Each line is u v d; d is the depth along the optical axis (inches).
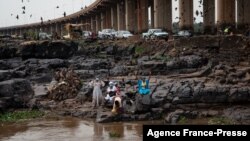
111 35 2132.1
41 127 792.3
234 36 1386.6
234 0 1995.6
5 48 1553.9
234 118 818.2
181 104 896.9
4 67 1423.5
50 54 1595.7
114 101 866.8
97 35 2143.2
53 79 1317.7
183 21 2378.2
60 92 1039.6
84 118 879.7
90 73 1322.6
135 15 3179.1
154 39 1706.4
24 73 1310.3
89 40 1808.6
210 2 2427.4
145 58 1444.4
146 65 1290.6
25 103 975.6
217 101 897.5
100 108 923.4
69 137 699.4
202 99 898.7
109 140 671.1
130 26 3154.5
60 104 984.9
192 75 1167.0
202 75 1159.0
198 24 2625.5
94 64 1421.0
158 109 865.5
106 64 1444.4
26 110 954.7
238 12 2175.2
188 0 2384.4
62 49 1617.9
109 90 937.5
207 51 1403.8
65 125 808.9
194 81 1018.1
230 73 1078.4
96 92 937.5
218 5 2011.6
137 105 856.9
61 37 2172.7
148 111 860.6
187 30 2242.9
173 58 1374.3
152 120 844.6
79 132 740.7
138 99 860.6
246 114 823.1
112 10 3779.5
